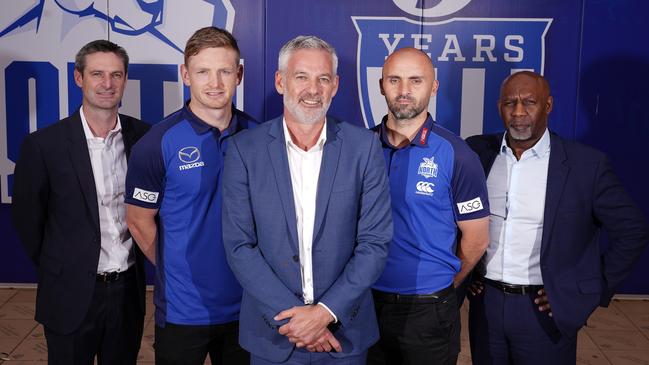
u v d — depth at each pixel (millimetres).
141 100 4227
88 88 2566
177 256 2375
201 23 4156
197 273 2377
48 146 2553
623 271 2479
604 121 4191
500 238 2504
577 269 2475
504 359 2582
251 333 2154
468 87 4184
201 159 2334
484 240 2439
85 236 2557
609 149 4223
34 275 4422
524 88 2439
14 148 4273
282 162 2086
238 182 2094
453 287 2477
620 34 4113
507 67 4160
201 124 2344
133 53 4184
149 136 2350
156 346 2469
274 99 4227
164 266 2402
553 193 2441
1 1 4129
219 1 4133
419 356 2436
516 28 4121
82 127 2582
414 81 2348
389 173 2418
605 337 3822
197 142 2340
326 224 2072
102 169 2604
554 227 2438
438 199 2383
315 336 2008
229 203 2100
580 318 2449
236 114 2471
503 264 2496
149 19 4145
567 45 4129
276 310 2020
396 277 2412
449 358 2465
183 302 2391
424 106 2377
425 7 4109
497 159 2561
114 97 2596
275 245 2070
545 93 2471
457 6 4105
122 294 2633
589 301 2457
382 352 2529
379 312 2449
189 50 2305
